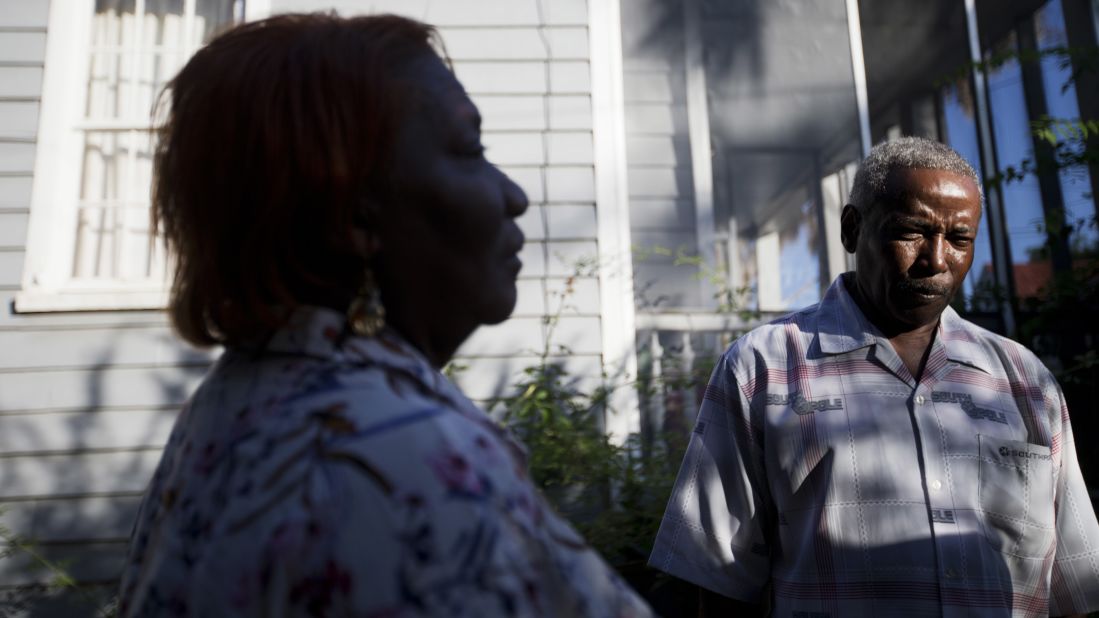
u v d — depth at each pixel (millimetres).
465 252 782
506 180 861
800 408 1794
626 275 4285
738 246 4531
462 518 600
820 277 4527
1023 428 1793
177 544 661
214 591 614
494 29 4480
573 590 644
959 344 1854
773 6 4746
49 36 4484
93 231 4457
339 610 585
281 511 613
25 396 4148
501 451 671
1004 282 4789
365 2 4430
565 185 4371
